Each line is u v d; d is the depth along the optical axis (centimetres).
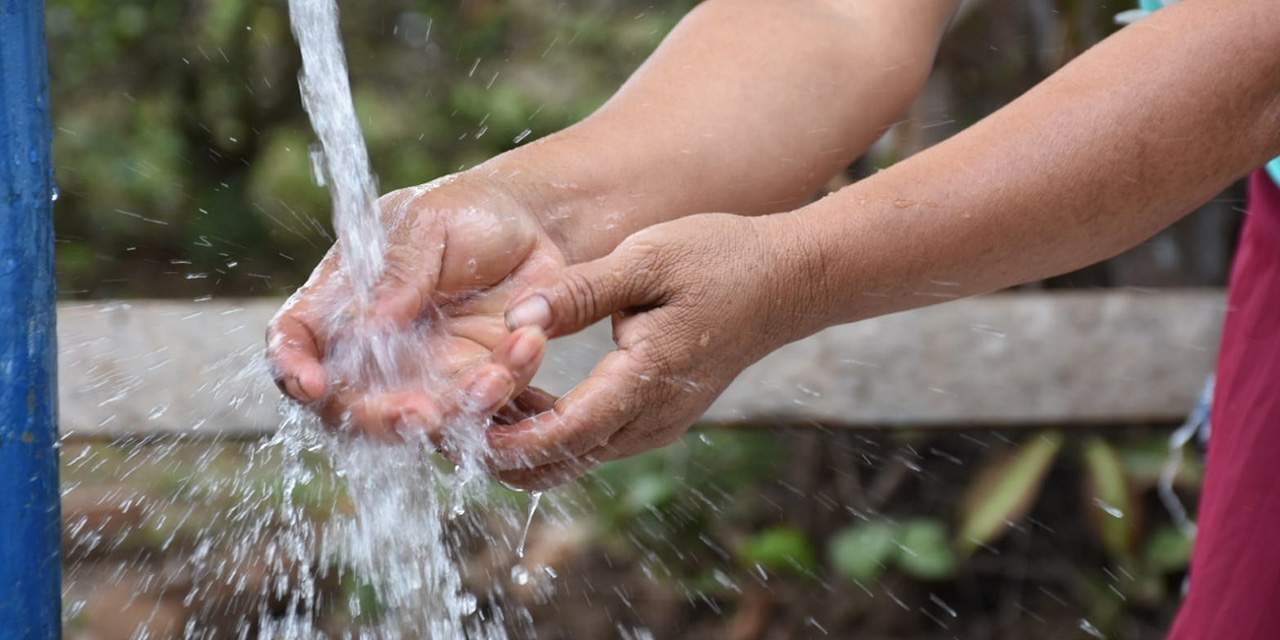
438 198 138
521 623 289
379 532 141
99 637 267
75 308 257
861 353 265
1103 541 296
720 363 127
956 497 315
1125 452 296
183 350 257
